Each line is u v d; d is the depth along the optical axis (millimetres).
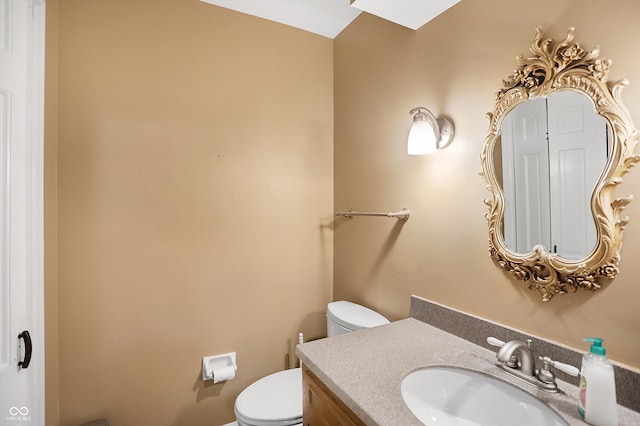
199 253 1682
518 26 994
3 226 1034
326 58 2062
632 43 750
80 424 1425
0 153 1023
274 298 1888
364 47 1762
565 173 874
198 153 1679
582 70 832
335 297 2053
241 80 1792
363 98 1772
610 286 796
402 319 1467
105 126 1478
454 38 1211
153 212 1578
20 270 1115
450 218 1235
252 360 1821
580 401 732
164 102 1603
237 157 1777
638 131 747
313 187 2012
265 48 1858
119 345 1507
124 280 1518
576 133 848
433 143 1214
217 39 1729
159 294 1593
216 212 1724
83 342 1438
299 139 1964
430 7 1224
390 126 1562
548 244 914
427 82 1339
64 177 1397
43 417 1234
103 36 1476
